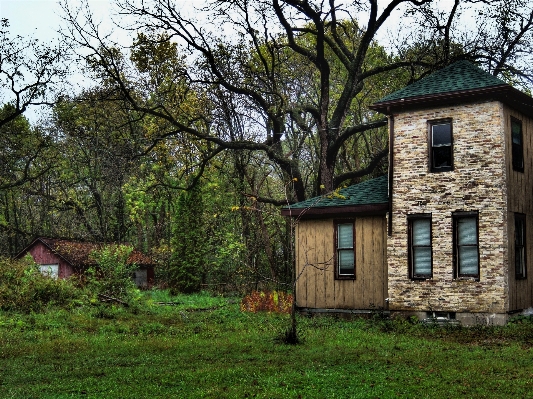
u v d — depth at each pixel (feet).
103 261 104.12
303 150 171.53
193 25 124.26
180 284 153.17
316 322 78.33
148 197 181.78
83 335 69.67
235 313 89.76
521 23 117.50
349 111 165.48
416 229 78.84
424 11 124.26
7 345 60.64
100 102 168.66
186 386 40.16
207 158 134.21
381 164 142.10
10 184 185.47
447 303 75.41
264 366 47.29
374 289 82.69
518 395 36.73
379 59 154.10
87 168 200.85
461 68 80.89
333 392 37.50
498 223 73.15
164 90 139.23
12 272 94.84
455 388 38.63
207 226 163.84
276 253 164.66
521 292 77.05
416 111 79.25
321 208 85.46
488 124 74.59
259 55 132.05
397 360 49.75
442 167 77.46
